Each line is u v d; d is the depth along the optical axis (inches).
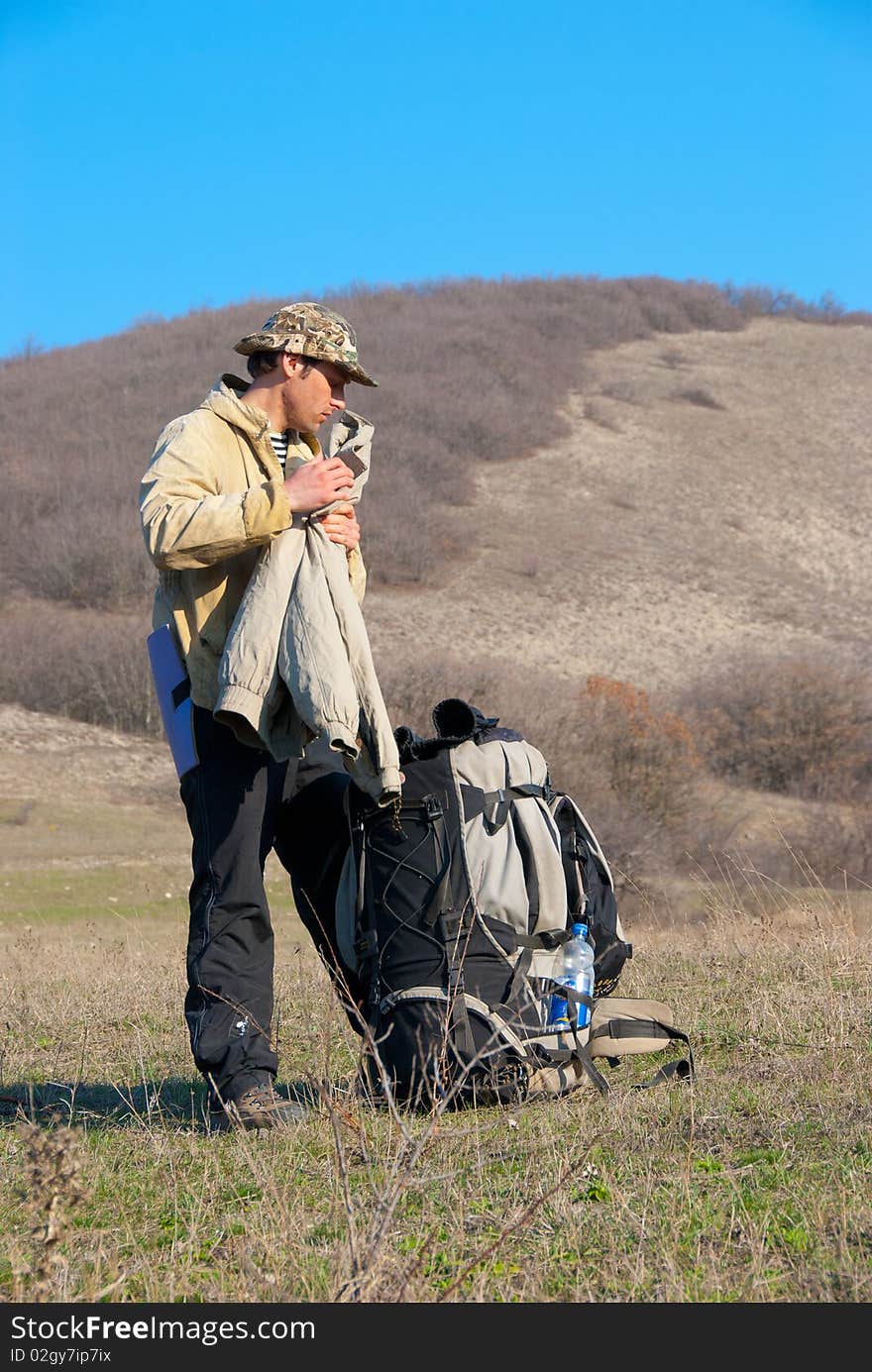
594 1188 134.6
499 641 1859.0
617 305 3875.5
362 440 170.1
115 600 1900.8
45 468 2336.4
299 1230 126.8
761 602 2138.3
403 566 2119.8
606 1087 171.9
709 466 2797.7
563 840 186.5
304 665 157.6
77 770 1240.8
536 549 2281.0
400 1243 122.9
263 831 170.6
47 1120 179.6
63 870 914.7
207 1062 164.7
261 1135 159.5
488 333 3432.6
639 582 2174.0
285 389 174.1
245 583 168.1
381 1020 170.2
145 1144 161.5
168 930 727.1
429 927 171.0
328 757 187.8
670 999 237.5
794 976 248.1
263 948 169.8
